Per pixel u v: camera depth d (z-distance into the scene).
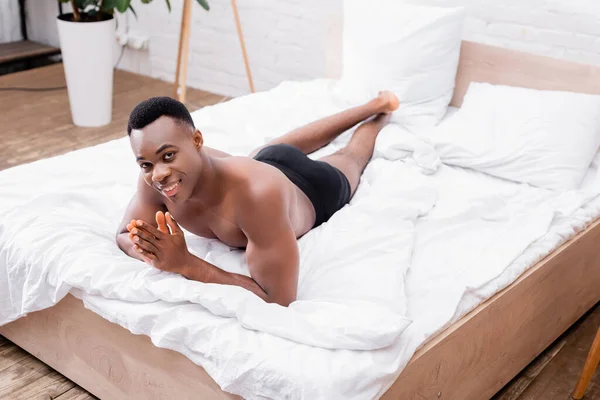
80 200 1.98
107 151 2.31
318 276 1.69
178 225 1.65
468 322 1.63
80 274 1.61
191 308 1.52
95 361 1.75
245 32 3.75
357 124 2.57
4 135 3.33
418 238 1.91
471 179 2.31
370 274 1.67
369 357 1.40
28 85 3.95
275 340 1.43
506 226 2.01
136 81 4.14
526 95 2.51
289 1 3.53
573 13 2.76
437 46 2.72
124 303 1.57
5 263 1.78
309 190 1.88
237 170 1.56
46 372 1.90
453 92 2.89
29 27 4.46
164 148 1.43
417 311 1.61
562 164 2.28
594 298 2.28
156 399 1.63
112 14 3.44
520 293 1.81
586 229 2.08
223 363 1.41
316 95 2.82
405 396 1.51
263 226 1.53
